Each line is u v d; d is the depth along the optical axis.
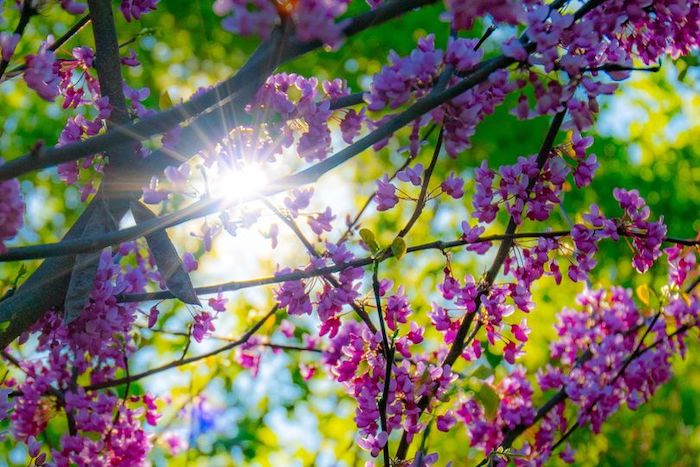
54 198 9.97
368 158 9.95
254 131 2.89
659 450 8.49
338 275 3.41
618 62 2.85
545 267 3.46
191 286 2.96
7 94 9.84
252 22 1.81
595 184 11.20
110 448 4.07
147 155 3.03
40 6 2.23
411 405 3.30
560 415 4.43
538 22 2.35
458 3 1.90
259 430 8.05
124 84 3.22
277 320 5.36
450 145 2.36
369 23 1.93
